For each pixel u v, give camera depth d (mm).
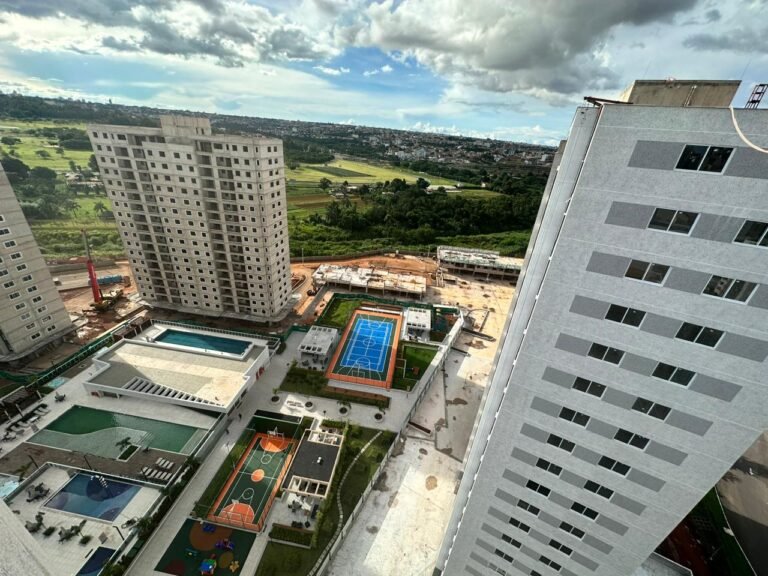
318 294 109125
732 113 15102
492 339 93688
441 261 136375
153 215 82562
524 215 194500
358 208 193750
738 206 16156
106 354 71125
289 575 43250
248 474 55219
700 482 21766
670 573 40781
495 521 32125
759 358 17719
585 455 25031
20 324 71875
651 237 18266
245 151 72438
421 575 44281
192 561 44312
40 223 137375
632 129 16984
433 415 68125
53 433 58312
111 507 48594
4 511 10234
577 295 21062
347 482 53906
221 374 68812
